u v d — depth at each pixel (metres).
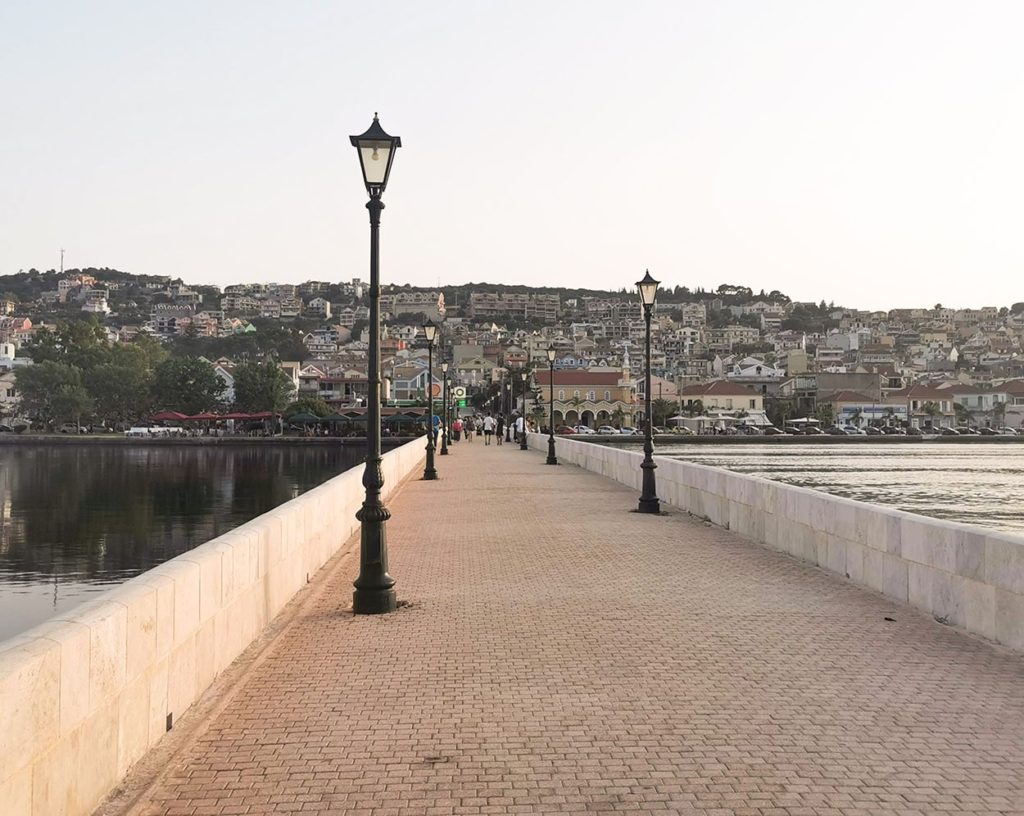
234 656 7.14
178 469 83.06
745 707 6.07
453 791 4.70
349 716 5.91
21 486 67.69
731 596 9.88
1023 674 6.85
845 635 8.09
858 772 4.95
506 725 5.72
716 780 4.83
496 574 11.38
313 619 8.83
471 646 7.75
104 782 4.50
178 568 5.95
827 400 152.12
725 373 190.12
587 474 30.92
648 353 18.84
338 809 4.48
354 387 145.38
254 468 84.44
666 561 12.32
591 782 4.81
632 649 7.63
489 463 38.31
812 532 12.02
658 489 21.05
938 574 8.75
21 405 129.00
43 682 3.80
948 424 152.25
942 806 4.51
